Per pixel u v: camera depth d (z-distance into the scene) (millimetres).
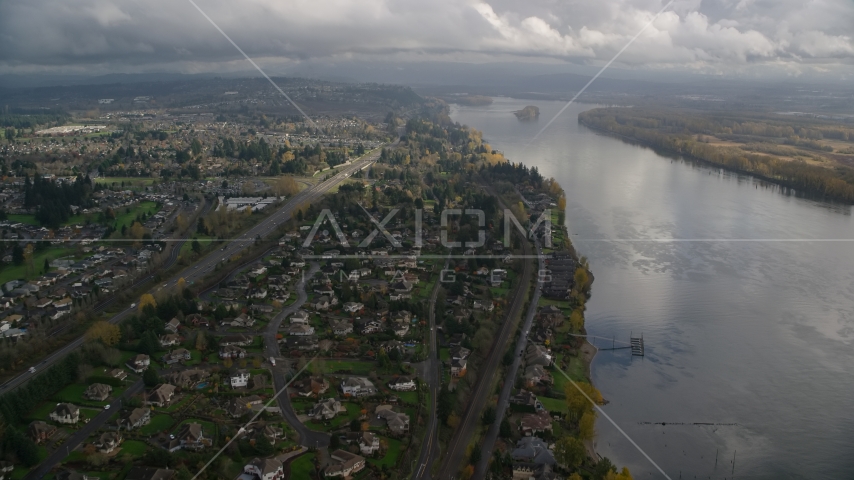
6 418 182500
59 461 171500
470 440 192000
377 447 180875
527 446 185000
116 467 169375
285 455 175000
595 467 181500
